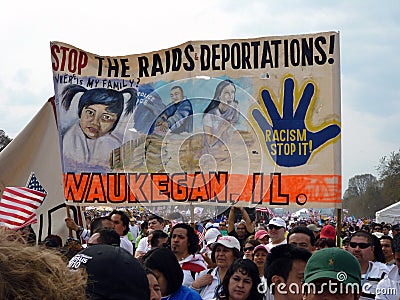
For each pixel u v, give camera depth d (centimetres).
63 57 695
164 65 666
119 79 681
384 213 3212
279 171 618
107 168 673
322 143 616
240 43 641
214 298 534
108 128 677
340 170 611
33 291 126
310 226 902
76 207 812
